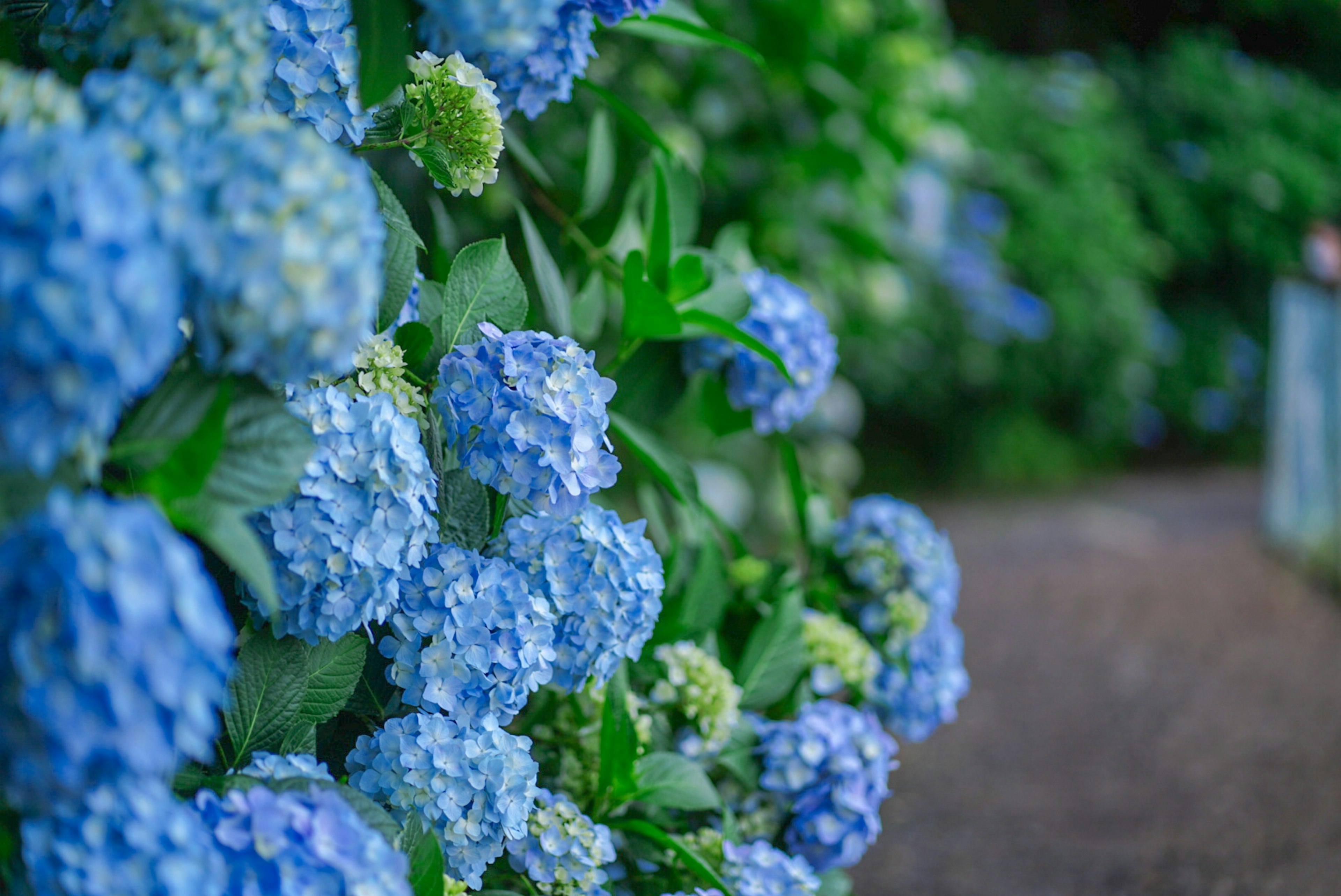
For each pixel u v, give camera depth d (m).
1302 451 6.75
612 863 2.60
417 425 2.25
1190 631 5.78
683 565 2.87
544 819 2.41
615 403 2.78
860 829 2.69
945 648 3.01
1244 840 3.62
